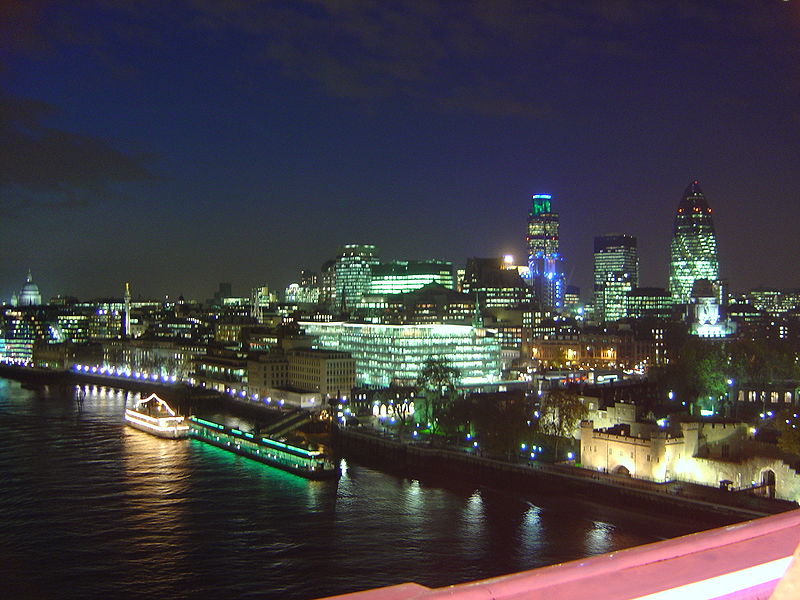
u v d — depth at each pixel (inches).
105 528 6830.7
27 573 5693.9
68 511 7372.1
